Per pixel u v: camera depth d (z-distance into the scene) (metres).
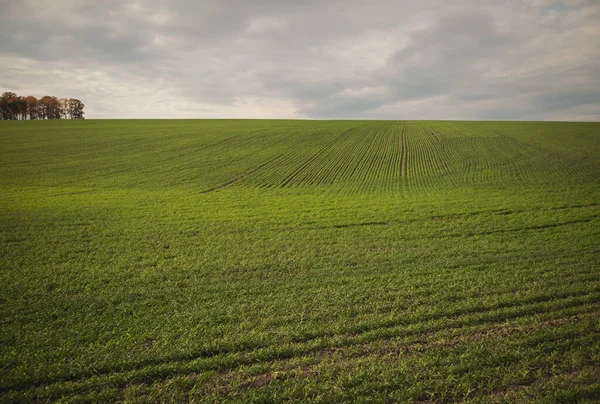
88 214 21.72
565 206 22.92
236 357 7.69
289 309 9.97
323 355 7.75
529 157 42.62
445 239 16.81
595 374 6.86
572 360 7.24
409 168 39.75
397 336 8.42
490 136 58.69
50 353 7.99
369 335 8.42
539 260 13.45
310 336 8.54
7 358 7.78
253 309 10.05
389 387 6.70
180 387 6.86
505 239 16.59
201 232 18.34
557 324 8.71
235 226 19.52
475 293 10.66
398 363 7.35
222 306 10.33
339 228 19.09
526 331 8.44
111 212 22.34
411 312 9.58
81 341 8.59
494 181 32.72
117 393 6.75
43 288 11.72
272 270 13.14
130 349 8.16
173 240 17.05
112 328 9.16
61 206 23.70
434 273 12.42
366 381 6.81
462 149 48.94
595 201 24.00
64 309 10.35
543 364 7.22
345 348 7.99
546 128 68.19
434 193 28.75
